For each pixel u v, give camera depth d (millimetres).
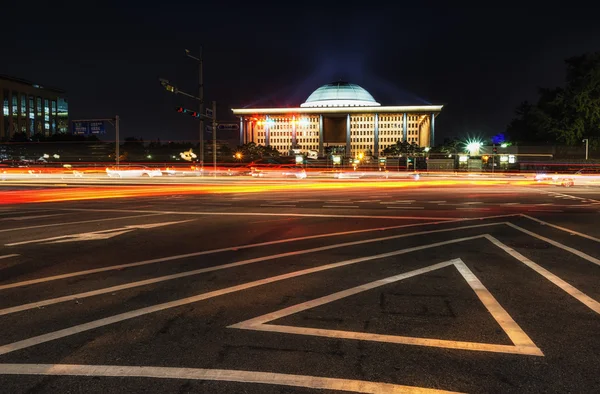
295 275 6520
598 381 3307
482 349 3863
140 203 19078
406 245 8992
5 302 5242
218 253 8203
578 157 94062
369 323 4508
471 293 5574
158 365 3562
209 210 16109
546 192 25750
